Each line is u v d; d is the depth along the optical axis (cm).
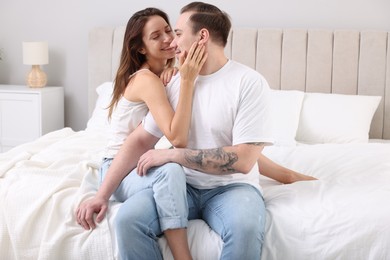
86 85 452
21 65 461
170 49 229
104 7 437
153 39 227
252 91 199
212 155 195
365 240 182
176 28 206
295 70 385
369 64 374
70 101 458
